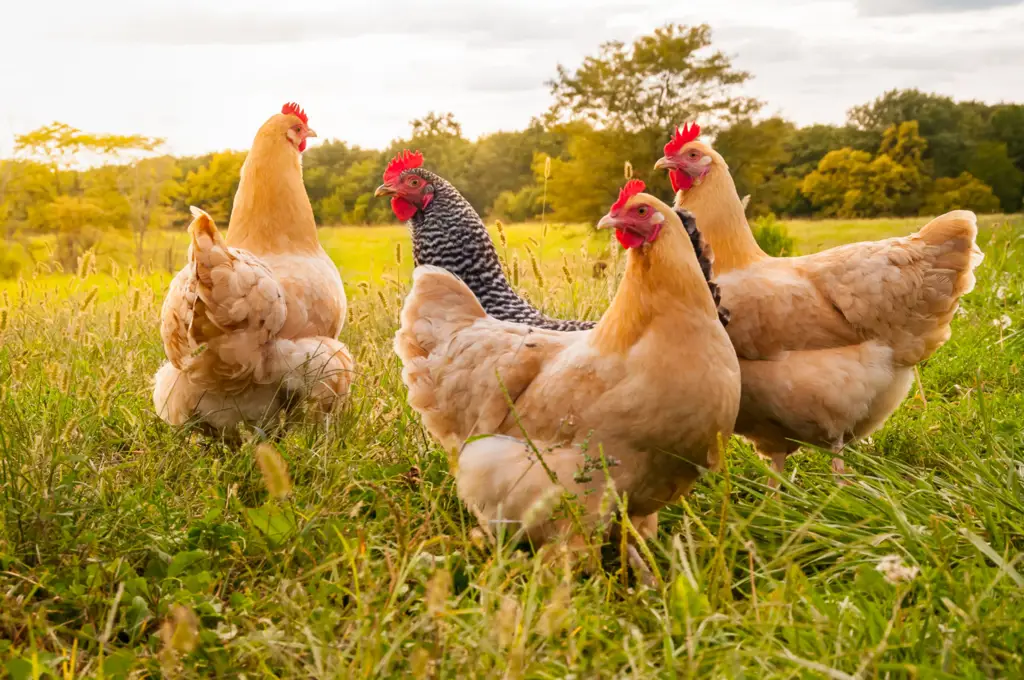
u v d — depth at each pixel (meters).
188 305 4.14
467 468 3.61
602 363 3.42
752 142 36.97
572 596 2.84
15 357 5.30
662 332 3.30
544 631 2.18
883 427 5.14
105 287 8.68
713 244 4.85
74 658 2.53
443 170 35.81
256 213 5.09
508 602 2.21
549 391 3.54
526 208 29.16
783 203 38.38
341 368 4.64
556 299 7.75
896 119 48.97
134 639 2.80
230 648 2.61
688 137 5.11
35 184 24.88
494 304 5.25
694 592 2.62
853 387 4.46
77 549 3.20
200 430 4.68
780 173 48.09
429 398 3.96
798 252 22.64
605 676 2.33
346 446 4.40
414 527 3.50
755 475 4.63
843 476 3.95
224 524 3.46
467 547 2.85
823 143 49.03
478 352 3.81
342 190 31.45
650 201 3.35
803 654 2.42
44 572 2.99
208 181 30.58
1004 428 4.91
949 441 4.61
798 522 3.53
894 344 4.59
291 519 3.35
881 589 2.84
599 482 3.42
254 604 2.82
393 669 2.46
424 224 5.43
